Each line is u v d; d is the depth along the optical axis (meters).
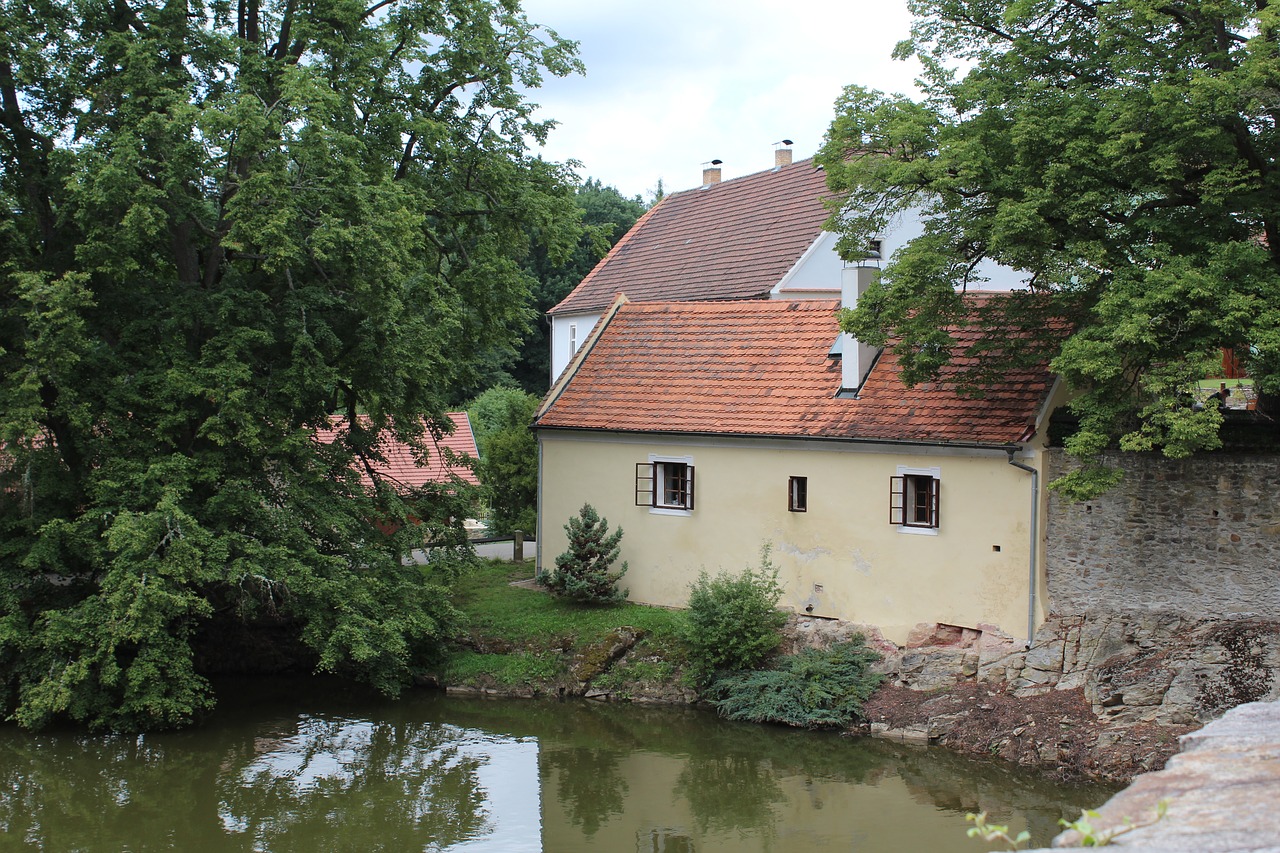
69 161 21.72
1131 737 18.75
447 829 18.16
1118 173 18.61
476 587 28.95
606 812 18.69
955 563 22.06
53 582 25.14
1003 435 21.22
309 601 23.23
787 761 20.56
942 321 21.27
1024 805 17.97
